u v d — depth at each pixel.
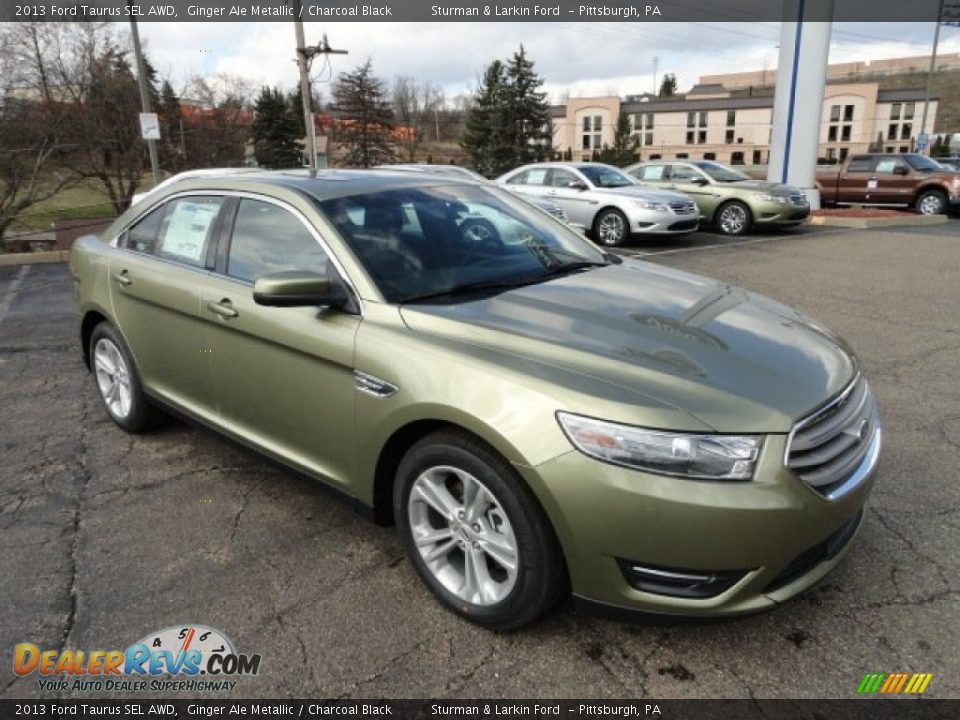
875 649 2.60
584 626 2.74
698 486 2.25
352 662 2.60
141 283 3.99
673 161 16.16
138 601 2.93
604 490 2.29
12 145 17.80
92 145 20.61
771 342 2.82
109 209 21.67
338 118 62.44
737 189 14.66
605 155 68.25
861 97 85.25
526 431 2.38
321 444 3.12
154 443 4.43
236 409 3.55
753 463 2.28
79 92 20.66
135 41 17.59
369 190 3.58
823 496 2.39
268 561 3.19
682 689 2.45
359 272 3.05
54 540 3.38
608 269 3.70
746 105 84.88
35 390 5.45
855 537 2.73
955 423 4.55
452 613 2.82
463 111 94.88
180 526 3.48
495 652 2.63
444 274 3.24
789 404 2.41
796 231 15.48
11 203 17.06
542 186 14.38
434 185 3.88
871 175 19.77
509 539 2.55
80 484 3.92
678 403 2.33
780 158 18.67
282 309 3.15
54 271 11.05
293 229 3.35
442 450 2.64
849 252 11.99
